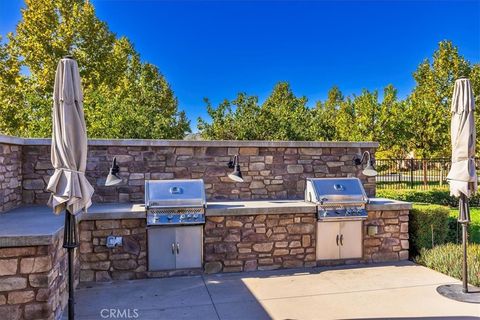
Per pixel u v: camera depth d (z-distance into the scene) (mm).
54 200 3201
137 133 12148
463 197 4617
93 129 11195
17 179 5785
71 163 3242
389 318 3918
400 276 5383
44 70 12836
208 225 5488
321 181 6188
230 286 4953
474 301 4352
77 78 3377
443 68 15391
